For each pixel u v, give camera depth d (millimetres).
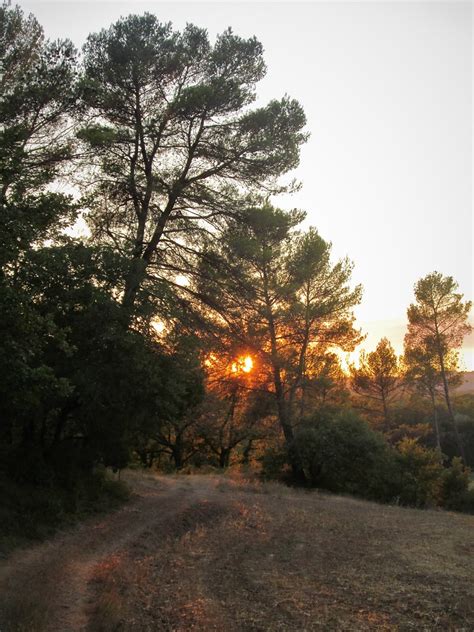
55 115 13336
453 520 16578
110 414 14477
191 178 18531
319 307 29703
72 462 15094
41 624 6668
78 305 13531
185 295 19219
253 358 27453
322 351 32062
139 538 12039
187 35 18422
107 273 14289
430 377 46406
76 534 11969
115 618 7047
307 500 20578
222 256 19219
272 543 11922
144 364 14000
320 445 26844
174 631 6750
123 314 13875
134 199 18031
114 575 8930
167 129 17906
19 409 11922
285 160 18672
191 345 16125
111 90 17203
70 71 13156
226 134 18516
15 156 9703
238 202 19000
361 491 26203
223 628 6734
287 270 28594
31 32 13820
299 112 19062
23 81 12234
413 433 54000
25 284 10719
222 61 18641
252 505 17688
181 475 29375
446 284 44781
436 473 26062
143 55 16906
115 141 16562
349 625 6695
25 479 13320
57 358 13141
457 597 7543
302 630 6605
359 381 51469
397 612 7086
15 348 8586
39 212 9711
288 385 31125
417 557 10297
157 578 9094
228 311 19641
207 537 12625
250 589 8391
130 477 22922
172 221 18703
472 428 55656
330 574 9141
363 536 12758
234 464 45469
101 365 13430
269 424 33219
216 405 31453
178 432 37625
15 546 10281
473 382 73438
